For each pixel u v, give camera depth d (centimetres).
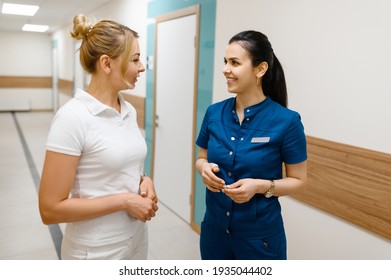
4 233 292
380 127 154
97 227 114
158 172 382
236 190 117
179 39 323
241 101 131
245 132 129
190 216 321
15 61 1062
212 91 277
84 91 111
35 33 1076
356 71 163
